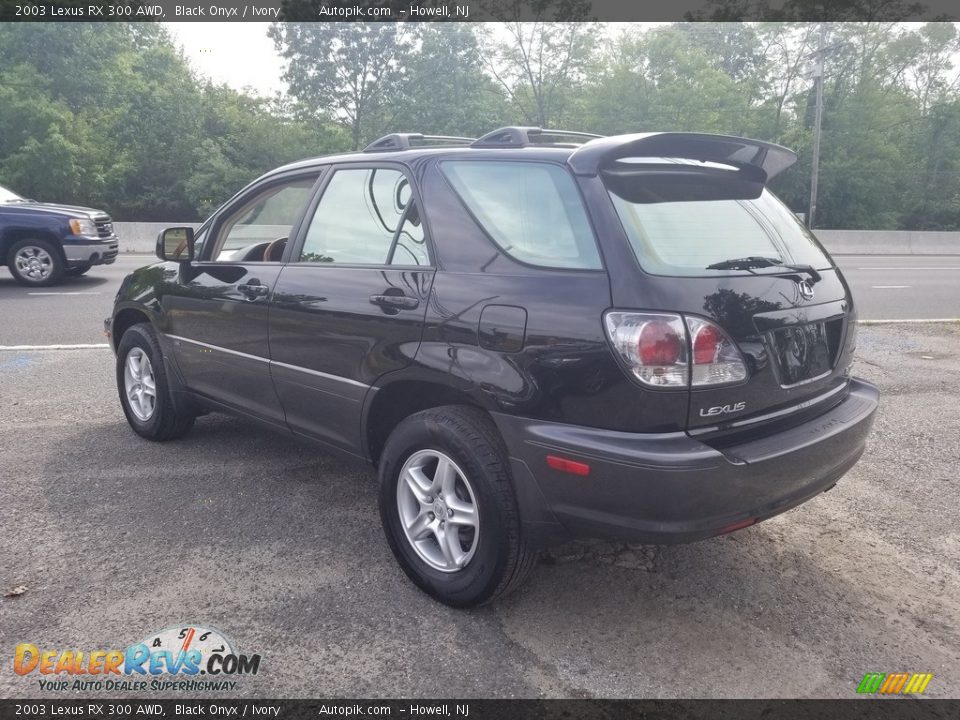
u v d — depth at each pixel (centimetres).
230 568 320
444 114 3322
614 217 255
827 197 4075
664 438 241
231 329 392
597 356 244
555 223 268
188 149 3312
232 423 517
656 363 238
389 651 267
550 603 299
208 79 3556
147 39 4081
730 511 249
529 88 3803
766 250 287
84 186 3100
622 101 3781
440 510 293
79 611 287
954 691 253
